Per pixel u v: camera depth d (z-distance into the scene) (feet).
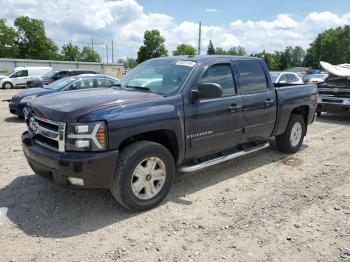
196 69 16.05
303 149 24.81
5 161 20.89
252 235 12.69
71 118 12.68
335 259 11.30
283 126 21.38
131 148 13.64
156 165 14.61
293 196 16.21
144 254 11.43
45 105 14.01
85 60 314.76
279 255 11.48
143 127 13.65
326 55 343.67
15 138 27.86
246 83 18.56
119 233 12.69
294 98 21.77
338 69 40.06
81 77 40.29
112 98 14.05
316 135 30.12
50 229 12.90
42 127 13.76
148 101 14.19
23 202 15.08
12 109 37.32
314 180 18.39
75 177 12.71
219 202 15.46
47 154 13.17
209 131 16.34
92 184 12.92
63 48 287.69
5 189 16.47
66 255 11.30
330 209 14.88
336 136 29.76
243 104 17.93
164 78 16.29
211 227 13.21
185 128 15.25
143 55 216.13
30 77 100.42
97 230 12.87
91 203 15.03
